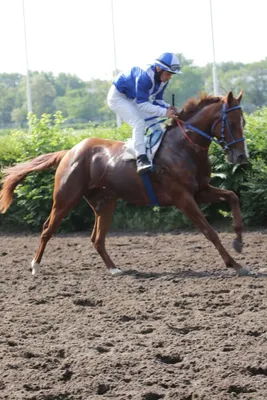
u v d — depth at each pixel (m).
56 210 11.94
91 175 11.78
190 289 10.07
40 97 40.50
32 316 8.96
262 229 15.66
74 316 8.92
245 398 6.21
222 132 10.81
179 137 11.12
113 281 10.97
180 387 6.48
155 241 15.12
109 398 6.30
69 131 18.73
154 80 11.09
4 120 39.56
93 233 12.02
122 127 17.86
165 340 7.75
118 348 7.54
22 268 12.49
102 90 38.81
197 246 14.06
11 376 6.82
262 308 8.88
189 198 10.97
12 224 18.56
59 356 7.45
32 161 12.53
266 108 17.00
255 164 15.15
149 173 11.20
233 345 7.50
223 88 31.28
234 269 11.09
